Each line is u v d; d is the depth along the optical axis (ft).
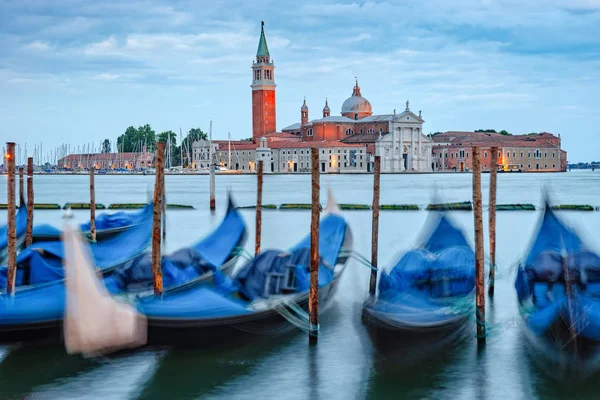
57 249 87.81
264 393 59.47
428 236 86.48
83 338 65.77
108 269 93.30
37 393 59.57
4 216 198.18
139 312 66.85
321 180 538.88
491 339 70.74
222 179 593.42
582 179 564.30
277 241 145.28
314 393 59.31
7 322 67.62
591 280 71.67
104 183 492.95
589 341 63.16
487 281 93.25
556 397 58.23
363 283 94.17
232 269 91.76
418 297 71.00
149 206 143.43
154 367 64.28
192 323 66.59
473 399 57.93
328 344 69.92
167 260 81.20
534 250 79.97
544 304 68.85
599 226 165.48
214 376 62.54
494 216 91.81
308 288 76.69
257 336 69.82
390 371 63.46
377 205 90.48
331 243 93.35
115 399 58.54
